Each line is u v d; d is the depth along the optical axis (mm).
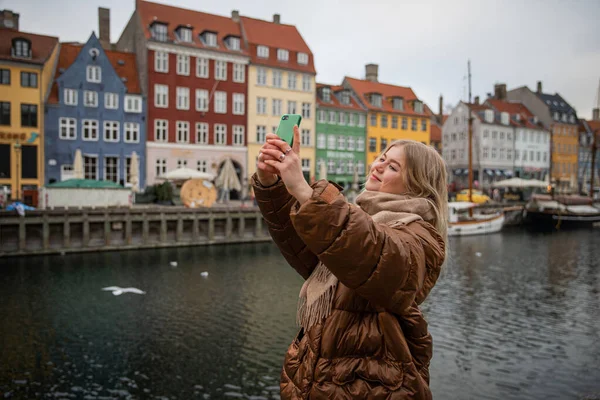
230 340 12281
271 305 15750
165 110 42625
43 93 37688
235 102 46344
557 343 12430
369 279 1381
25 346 11703
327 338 1624
